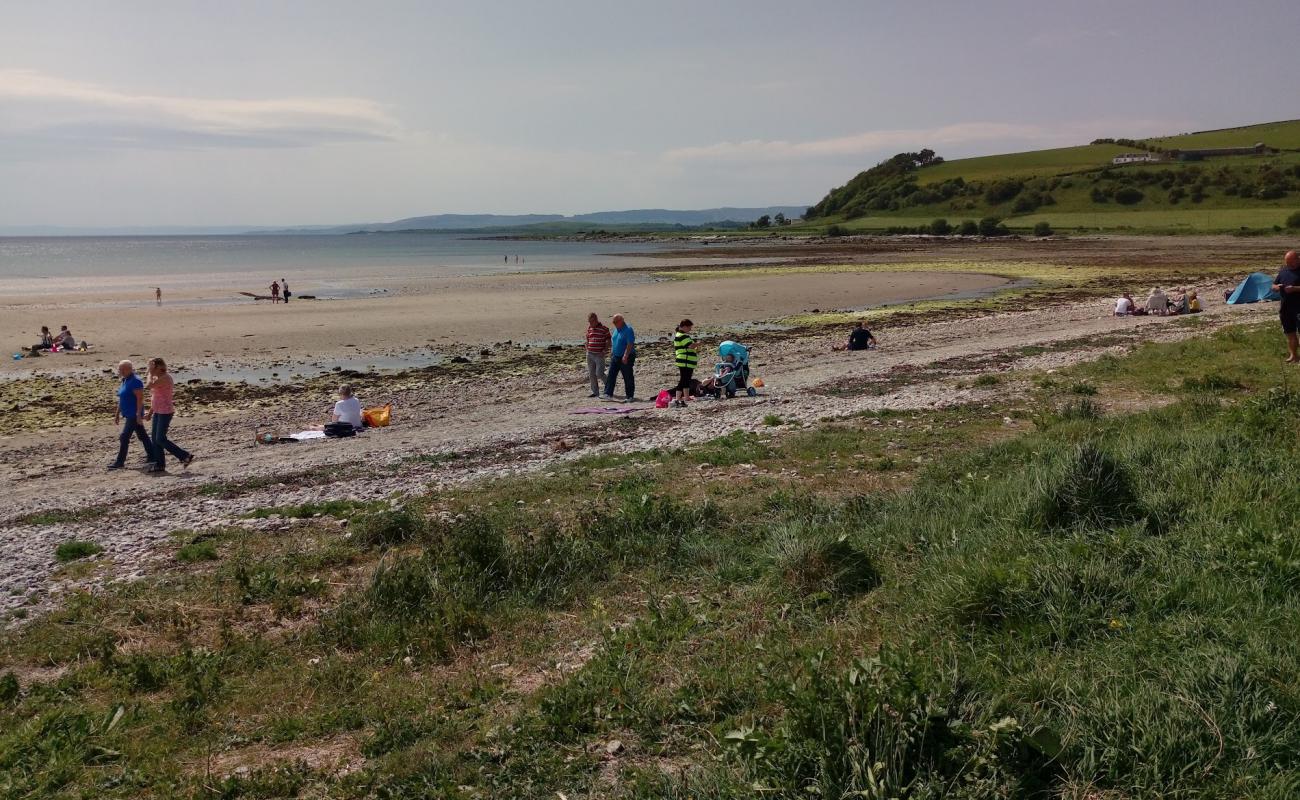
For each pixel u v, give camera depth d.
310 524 10.71
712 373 24.06
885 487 10.43
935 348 26.11
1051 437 11.86
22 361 29.20
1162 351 20.08
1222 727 4.27
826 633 5.96
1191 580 5.93
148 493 13.30
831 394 18.77
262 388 23.91
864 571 7.04
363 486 12.82
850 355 25.75
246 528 10.60
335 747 5.32
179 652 6.84
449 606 7.19
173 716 5.78
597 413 18.70
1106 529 7.23
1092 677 4.86
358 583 8.27
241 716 5.79
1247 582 5.82
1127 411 13.79
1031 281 53.84
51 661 6.89
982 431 13.33
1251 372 16.31
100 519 11.63
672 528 9.00
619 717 5.22
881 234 155.00
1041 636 5.43
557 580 7.87
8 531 11.10
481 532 8.47
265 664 6.57
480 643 6.73
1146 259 69.19
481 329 36.44
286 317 41.03
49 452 17.06
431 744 5.13
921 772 4.08
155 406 15.06
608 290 53.69
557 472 12.81
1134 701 4.51
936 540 7.67
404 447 15.98
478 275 72.88
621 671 5.77
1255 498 7.47
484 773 4.82
